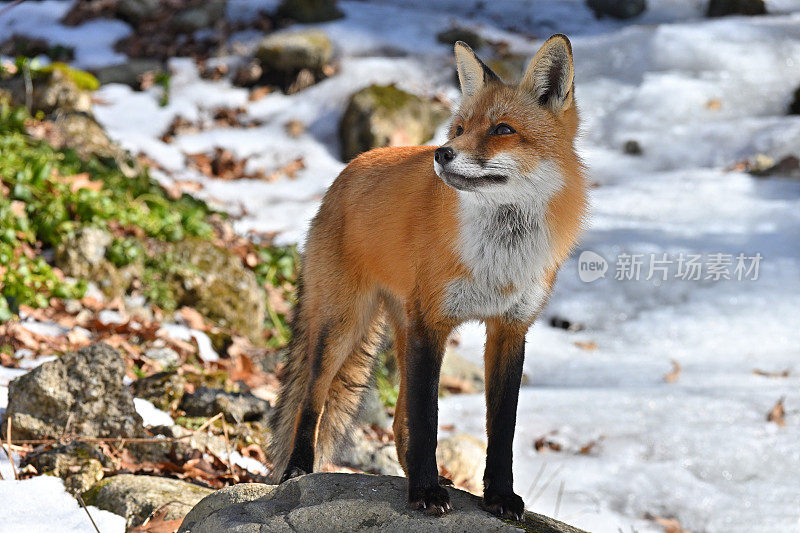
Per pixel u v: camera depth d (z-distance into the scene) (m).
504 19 27.52
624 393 12.70
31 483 7.07
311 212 18.45
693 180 20.55
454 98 22.61
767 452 10.84
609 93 24.16
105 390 8.03
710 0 28.47
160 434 8.27
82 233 11.83
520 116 6.09
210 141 20.94
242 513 5.74
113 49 23.95
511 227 6.16
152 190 14.95
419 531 5.50
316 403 7.43
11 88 17.30
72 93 17.17
